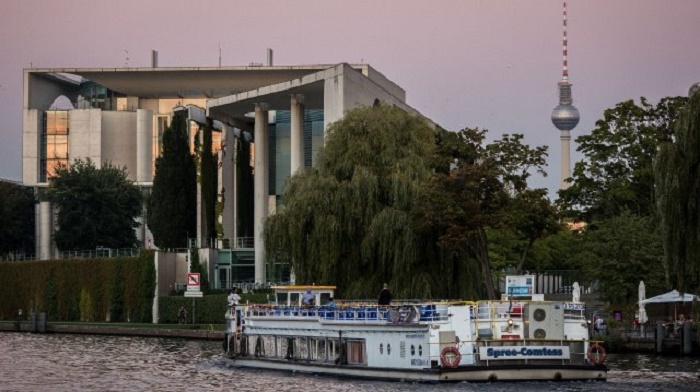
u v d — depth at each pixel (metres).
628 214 153.75
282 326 114.62
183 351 147.25
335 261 132.12
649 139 166.75
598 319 137.50
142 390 105.56
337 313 106.75
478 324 96.88
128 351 148.75
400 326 99.12
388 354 100.94
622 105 171.00
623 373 106.06
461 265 130.25
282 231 136.25
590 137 171.88
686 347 124.31
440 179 126.31
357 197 131.88
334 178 135.00
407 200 129.88
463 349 96.12
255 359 118.56
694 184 99.12
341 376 106.06
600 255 151.50
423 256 129.00
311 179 135.62
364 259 129.88
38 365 130.88
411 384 97.81
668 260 99.81
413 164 133.00
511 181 130.25
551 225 130.88
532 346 96.69
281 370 114.38
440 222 124.56
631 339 129.75
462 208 124.88
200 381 110.19
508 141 130.62
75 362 133.62
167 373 118.75
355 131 137.62
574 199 173.12
